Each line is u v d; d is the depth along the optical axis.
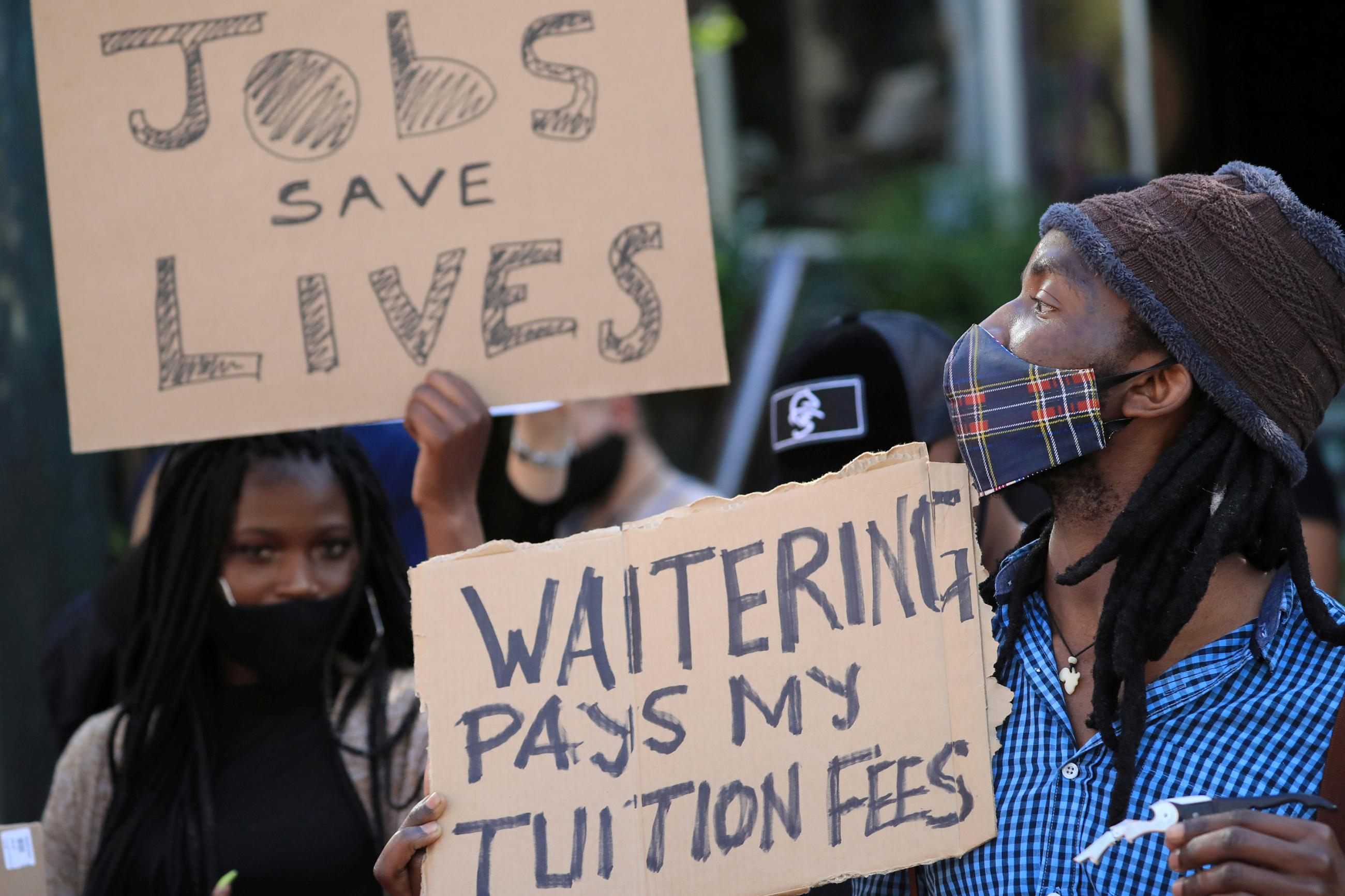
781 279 11.02
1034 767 2.82
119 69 3.87
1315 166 8.78
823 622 2.87
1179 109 9.39
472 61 3.85
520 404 3.92
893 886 3.04
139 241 3.84
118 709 4.25
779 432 4.27
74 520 6.35
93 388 3.81
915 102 15.29
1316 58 8.69
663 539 2.89
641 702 2.84
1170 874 2.61
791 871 2.79
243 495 4.20
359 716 4.20
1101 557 2.71
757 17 15.76
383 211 3.83
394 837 2.81
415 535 5.88
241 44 3.87
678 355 3.78
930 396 4.14
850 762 2.83
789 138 15.58
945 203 13.05
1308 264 2.71
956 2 15.00
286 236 3.83
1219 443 2.75
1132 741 2.64
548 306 3.80
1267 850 2.35
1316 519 4.90
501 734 2.82
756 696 2.85
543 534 6.22
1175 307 2.70
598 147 3.82
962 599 2.88
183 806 4.07
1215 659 2.73
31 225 6.22
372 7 3.87
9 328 6.14
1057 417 2.79
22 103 6.21
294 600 4.21
